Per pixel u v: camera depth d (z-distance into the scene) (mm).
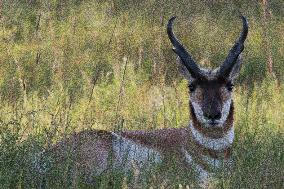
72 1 44125
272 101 26797
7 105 24500
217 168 17750
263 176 16672
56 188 15828
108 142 18234
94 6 43469
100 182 16578
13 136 16766
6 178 15414
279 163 17969
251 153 18656
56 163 16531
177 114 24281
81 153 17531
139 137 18578
